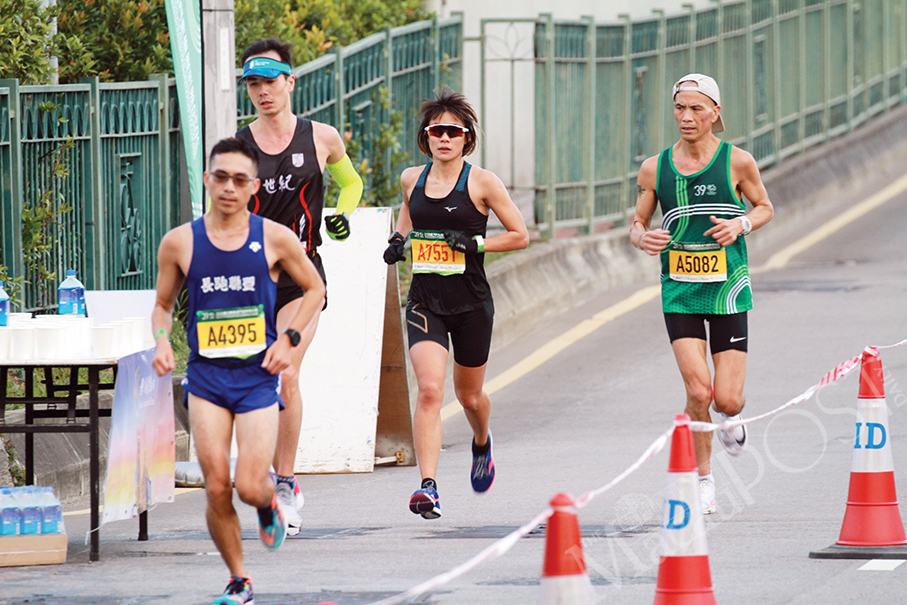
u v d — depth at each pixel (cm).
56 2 3753
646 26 5772
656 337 4309
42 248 3083
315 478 2848
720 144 2280
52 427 2005
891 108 8862
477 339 2270
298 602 1695
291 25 4584
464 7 6356
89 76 3431
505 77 6241
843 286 4925
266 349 1678
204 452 1650
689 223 2278
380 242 3000
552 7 6388
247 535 2200
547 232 5188
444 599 1698
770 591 1695
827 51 7575
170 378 2192
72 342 2036
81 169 3272
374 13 5244
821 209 6944
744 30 6538
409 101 4794
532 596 1705
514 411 3497
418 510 2120
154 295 2350
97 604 1697
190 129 2897
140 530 2183
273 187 2192
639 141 5819
